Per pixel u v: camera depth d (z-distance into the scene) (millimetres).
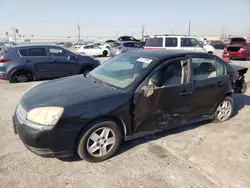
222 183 2504
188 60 3461
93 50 21078
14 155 2941
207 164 2855
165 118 3279
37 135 2416
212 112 3998
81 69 8227
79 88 3020
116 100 2770
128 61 3516
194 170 2727
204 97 3697
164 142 3398
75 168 2705
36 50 7379
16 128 2695
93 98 2688
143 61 3289
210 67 3826
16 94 5879
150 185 2447
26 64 7172
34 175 2557
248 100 5773
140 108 2967
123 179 2531
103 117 2721
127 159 2922
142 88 2934
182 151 3156
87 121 2588
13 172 2596
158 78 3105
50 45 7684
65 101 2604
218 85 3871
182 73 3385
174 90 3238
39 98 2756
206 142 3441
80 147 2658
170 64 3264
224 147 3301
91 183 2455
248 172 2707
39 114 2480
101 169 2703
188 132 3781
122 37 27781
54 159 2871
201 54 3684
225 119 4285
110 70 3607
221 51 25344
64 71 7855
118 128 2885
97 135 2762
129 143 3328
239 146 3342
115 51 17625
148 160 2910
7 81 7684
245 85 4934
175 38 11492
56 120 2438
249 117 4547
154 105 3084
